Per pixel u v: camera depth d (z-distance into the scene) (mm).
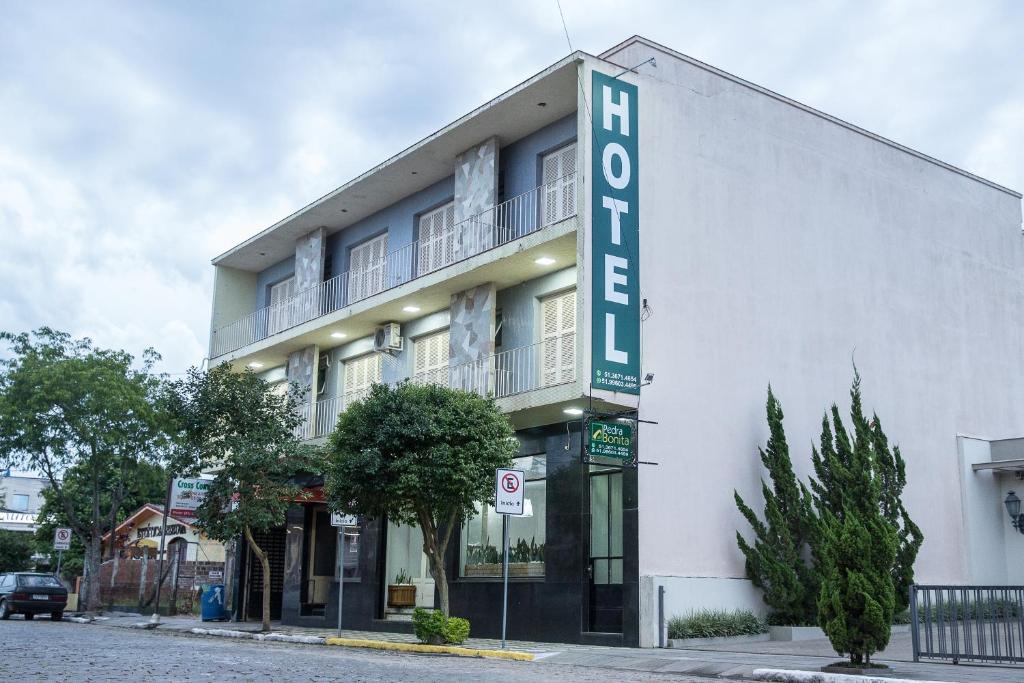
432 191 25953
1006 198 27188
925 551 22594
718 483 19391
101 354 31156
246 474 22344
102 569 37750
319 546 27844
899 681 11219
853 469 19859
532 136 22781
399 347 25391
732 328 20266
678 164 20062
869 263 23188
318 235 29453
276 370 31453
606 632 18453
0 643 16438
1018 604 13289
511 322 22328
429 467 17609
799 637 18594
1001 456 24250
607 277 18484
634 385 18422
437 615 17547
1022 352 26359
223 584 29391
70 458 30625
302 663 13422
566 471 19688
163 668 12078
